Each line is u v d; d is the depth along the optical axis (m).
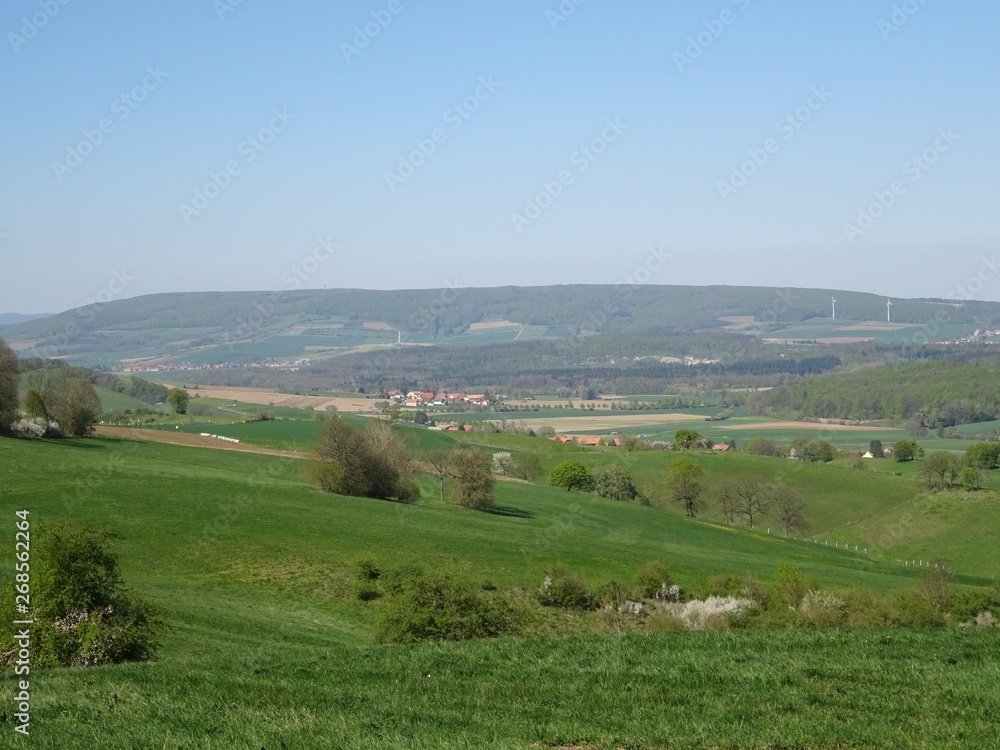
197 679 19.89
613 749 15.02
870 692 18.80
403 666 21.67
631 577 57.44
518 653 23.12
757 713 17.16
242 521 65.81
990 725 16.25
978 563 85.25
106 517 63.19
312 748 14.59
